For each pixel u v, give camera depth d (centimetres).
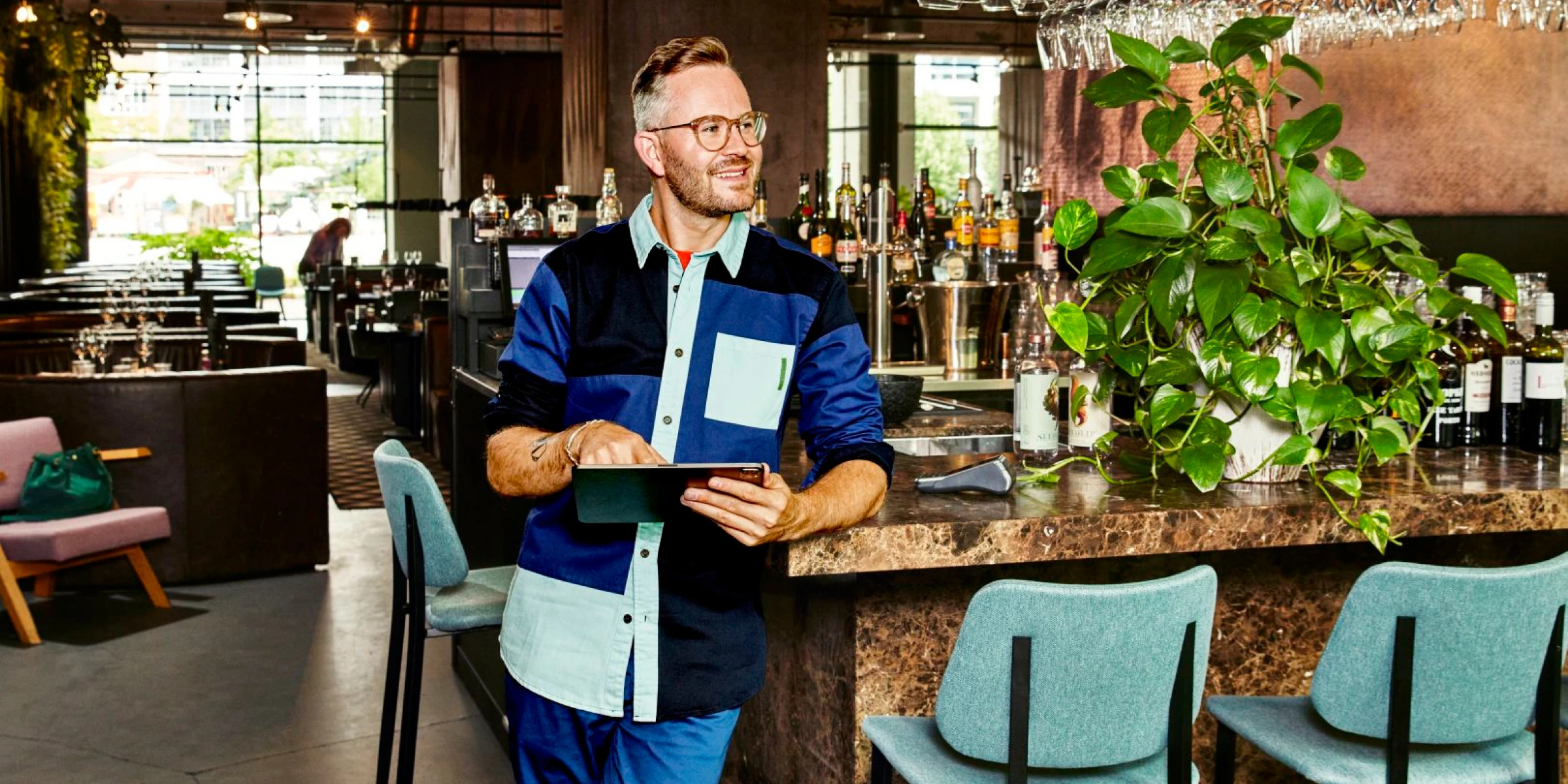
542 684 215
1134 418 283
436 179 2303
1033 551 236
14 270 1564
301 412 621
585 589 213
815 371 221
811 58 820
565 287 214
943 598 265
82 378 586
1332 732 242
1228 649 290
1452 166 567
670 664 211
